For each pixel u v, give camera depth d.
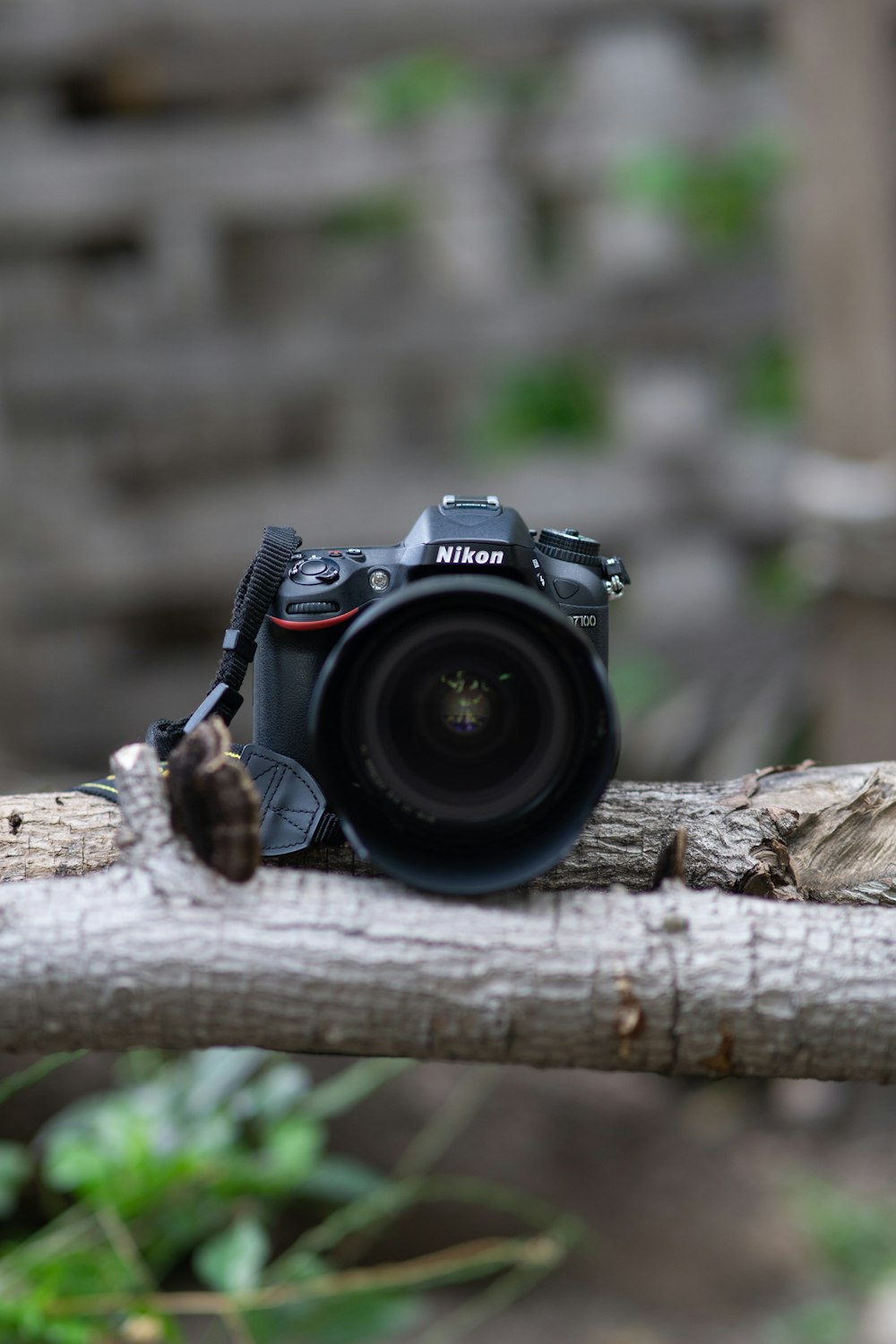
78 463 5.53
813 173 3.52
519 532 1.39
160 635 5.87
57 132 5.37
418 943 1.20
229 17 5.13
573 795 1.25
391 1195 2.10
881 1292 3.28
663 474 5.43
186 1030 1.22
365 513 5.47
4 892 1.25
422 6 5.20
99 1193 1.85
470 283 6.34
